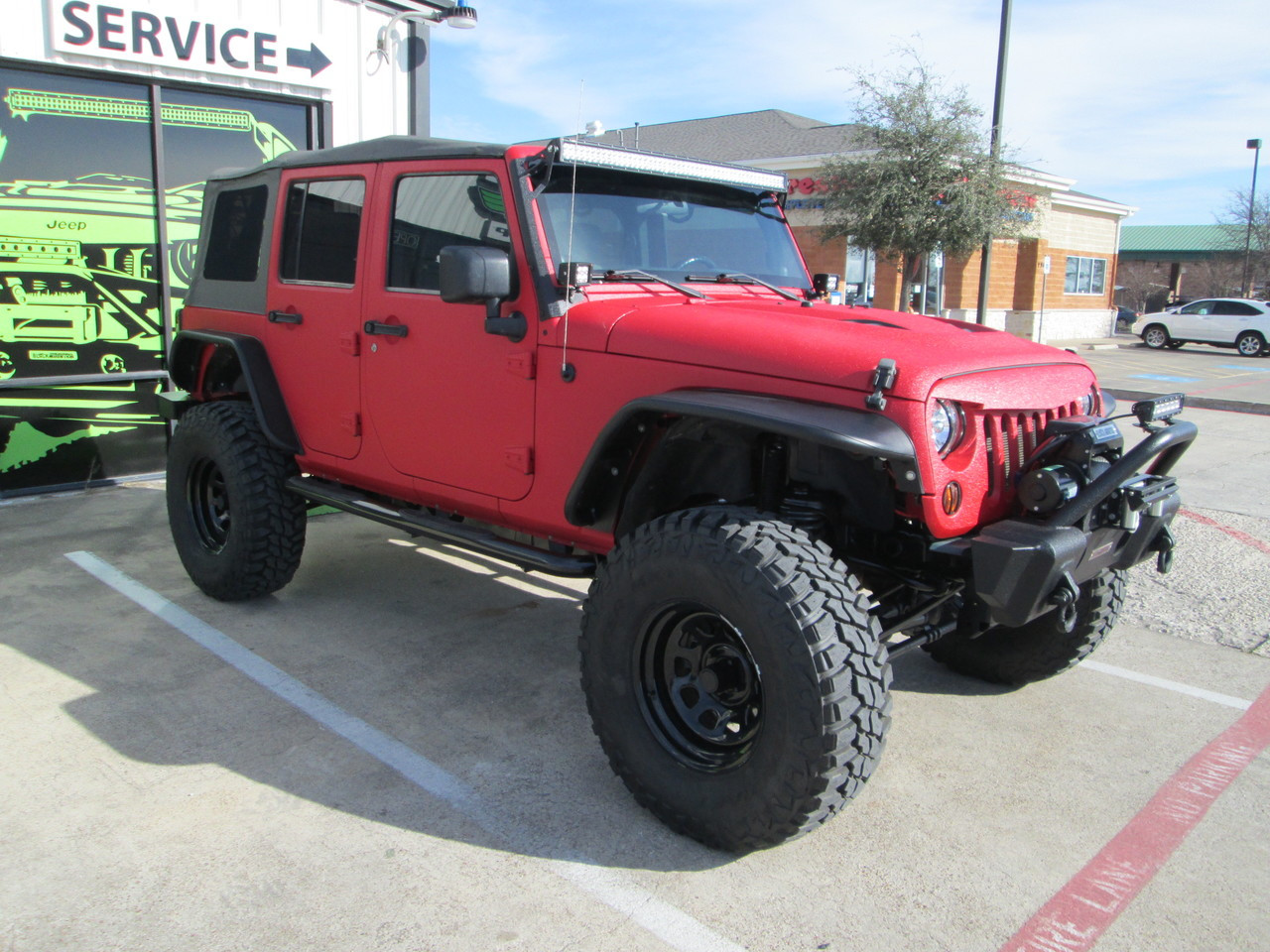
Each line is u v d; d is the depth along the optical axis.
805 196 20.39
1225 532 6.26
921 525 2.80
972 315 24.45
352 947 2.28
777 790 2.46
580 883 2.55
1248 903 2.54
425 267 3.50
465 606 4.65
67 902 2.41
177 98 6.79
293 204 4.14
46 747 3.17
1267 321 25.12
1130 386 16.91
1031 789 3.10
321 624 4.35
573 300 3.10
